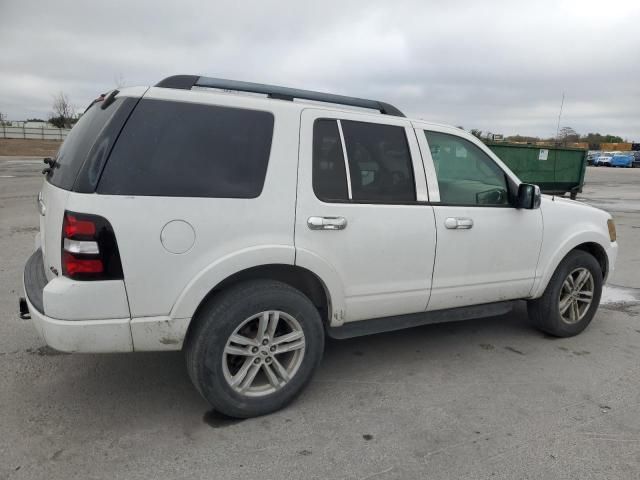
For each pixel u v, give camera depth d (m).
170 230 2.64
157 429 2.91
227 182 2.81
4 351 3.86
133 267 2.59
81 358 3.78
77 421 2.97
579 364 3.94
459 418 3.10
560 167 14.06
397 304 3.47
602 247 4.58
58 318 2.54
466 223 3.64
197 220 2.70
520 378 3.67
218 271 2.75
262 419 3.05
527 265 4.05
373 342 4.33
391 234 3.32
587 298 4.55
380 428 2.98
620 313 5.24
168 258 2.65
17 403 3.15
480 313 3.98
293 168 3.00
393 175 3.40
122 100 2.70
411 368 3.82
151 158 2.66
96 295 2.55
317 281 3.21
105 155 2.57
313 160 3.08
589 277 4.51
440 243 3.54
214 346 2.82
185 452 2.70
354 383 3.55
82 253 2.50
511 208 3.93
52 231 2.70
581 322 4.54
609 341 4.45
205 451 2.71
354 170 3.24
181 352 3.95
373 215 3.24
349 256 3.18
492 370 3.80
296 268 3.07
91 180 2.53
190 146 2.76
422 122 3.62
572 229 4.31
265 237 2.88
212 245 2.75
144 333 2.67
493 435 2.92
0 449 2.68
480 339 4.44
